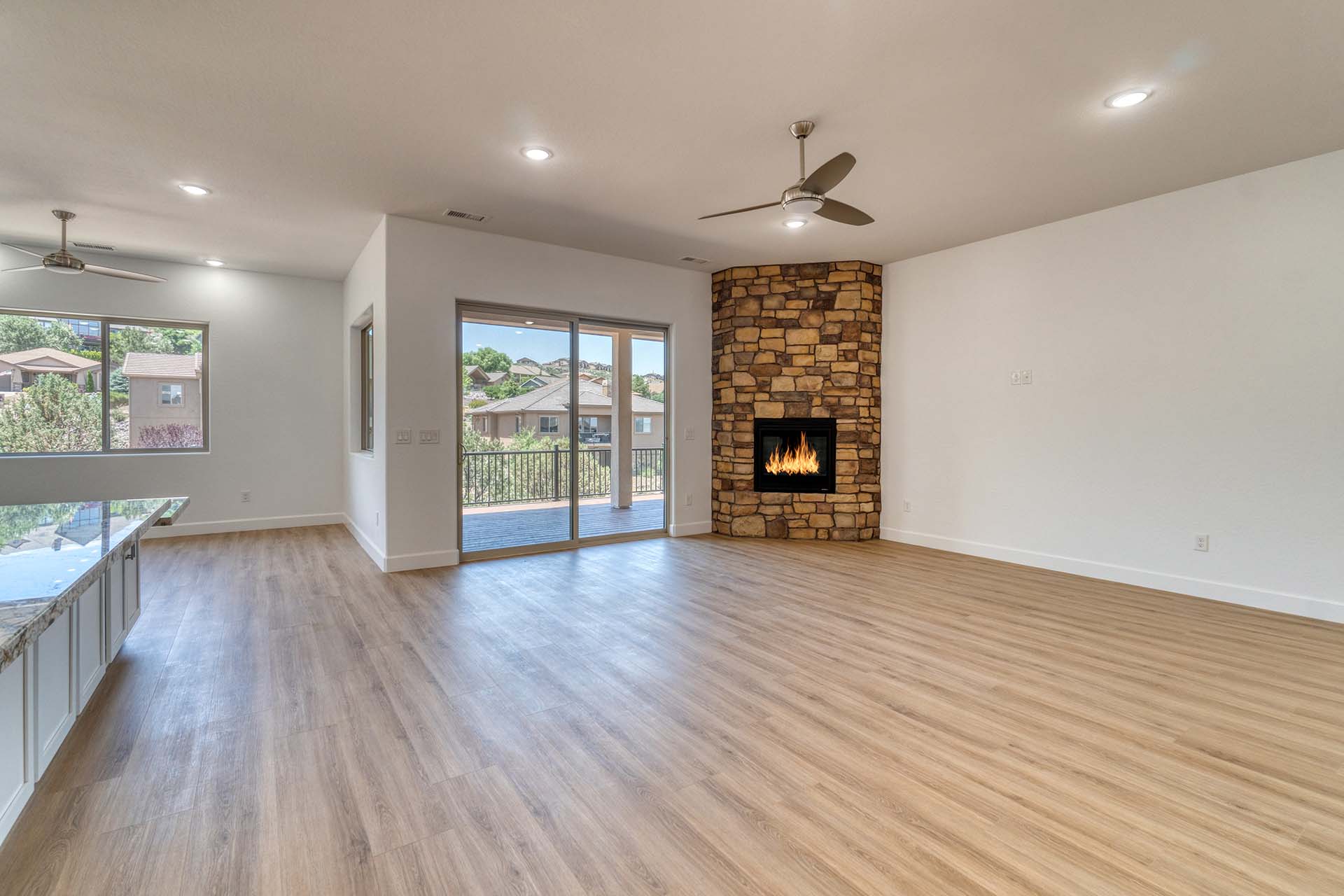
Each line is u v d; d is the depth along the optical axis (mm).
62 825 1757
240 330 6410
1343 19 2377
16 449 5617
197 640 3273
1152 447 4320
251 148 3533
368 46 2582
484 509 5340
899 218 4723
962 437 5488
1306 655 3072
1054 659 3037
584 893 1517
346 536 6188
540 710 2498
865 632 3424
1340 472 3588
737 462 6285
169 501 2973
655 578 4621
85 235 5125
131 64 2693
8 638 1060
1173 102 3012
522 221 4805
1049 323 4863
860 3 2299
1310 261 3660
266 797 1911
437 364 4906
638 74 2797
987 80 2826
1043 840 1721
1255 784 1988
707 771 2062
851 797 1919
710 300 6527
